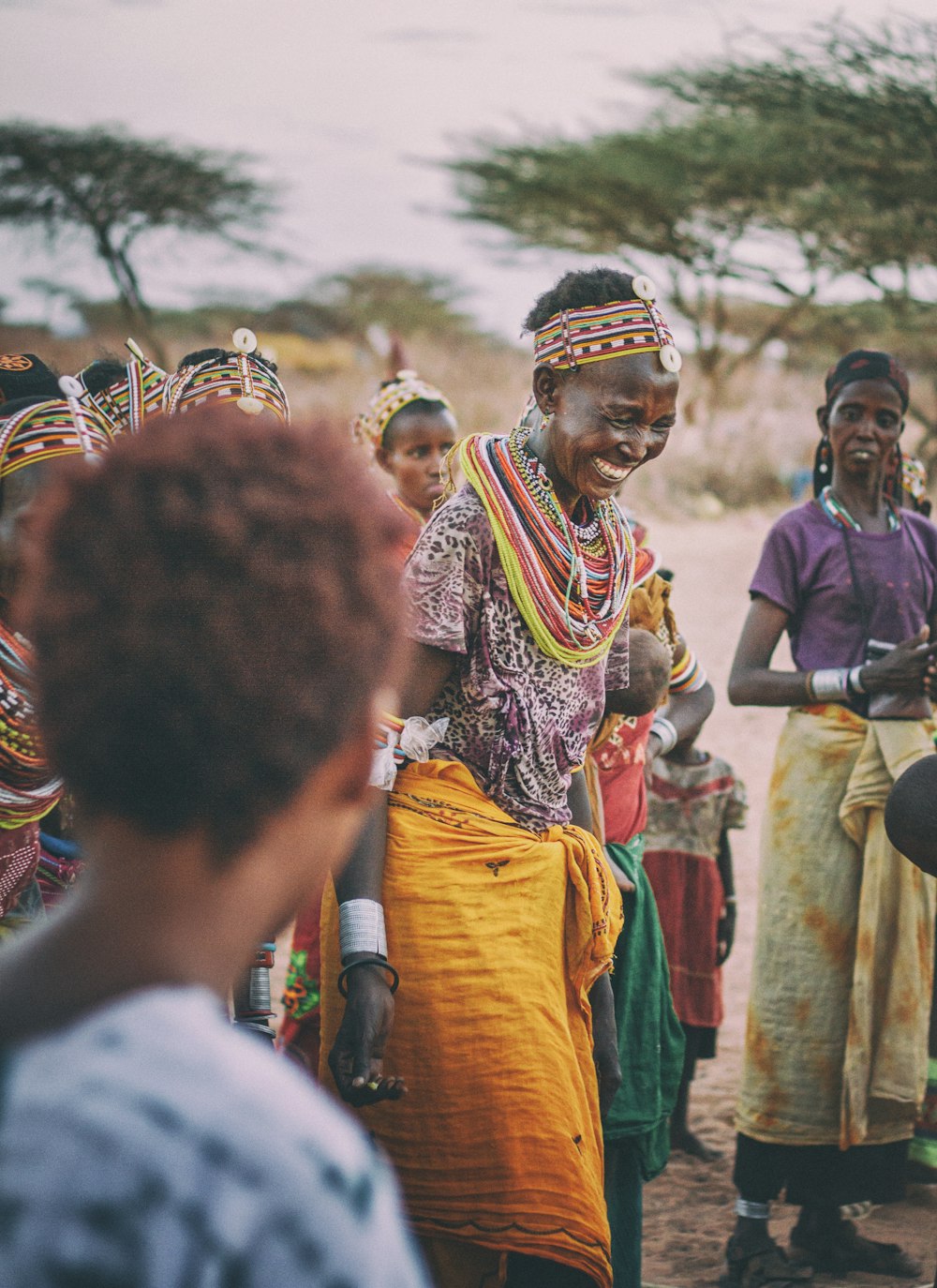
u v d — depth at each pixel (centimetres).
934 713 377
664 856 417
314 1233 73
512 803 242
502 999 223
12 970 82
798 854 353
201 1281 70
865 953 343
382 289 4150
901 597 360
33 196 2828
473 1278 223
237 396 257
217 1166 71
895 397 360
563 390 234
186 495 85
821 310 2600
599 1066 250
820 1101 347
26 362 267
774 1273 341
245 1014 249
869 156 2192
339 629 87
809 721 358
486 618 233
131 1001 77
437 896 226
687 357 2862
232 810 84
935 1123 379
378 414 445
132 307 3016
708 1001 419
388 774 226
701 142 2411
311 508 87
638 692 279
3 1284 69
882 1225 374
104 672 82
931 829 221
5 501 219
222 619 83
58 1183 70
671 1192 397
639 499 2102
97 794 83
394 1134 224
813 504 371
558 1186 218
